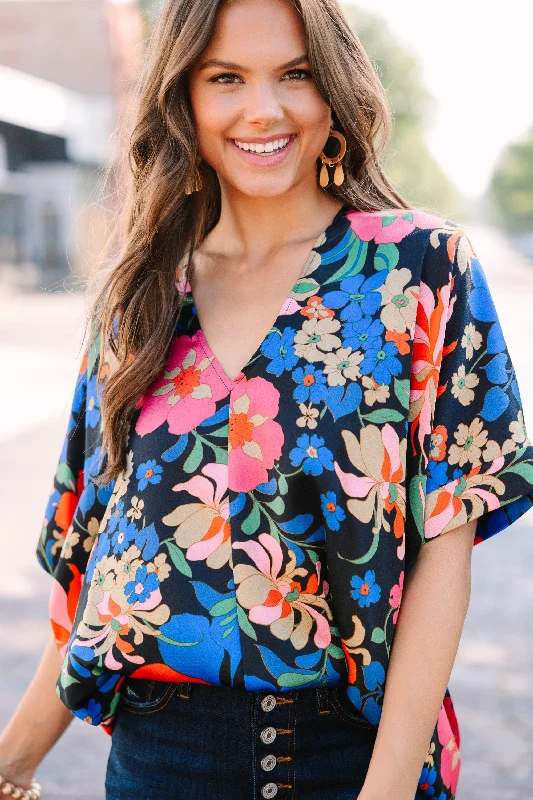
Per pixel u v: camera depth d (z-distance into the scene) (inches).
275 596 51.1
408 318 51.7
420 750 49.1
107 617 54.5
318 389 51.4
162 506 53.5
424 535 50.8
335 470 50.4
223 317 56.3
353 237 54.9
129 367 55.4
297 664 50.9
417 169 1755.7
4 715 139.4
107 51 1238.9
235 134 55.4
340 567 50.3
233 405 52.8
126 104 62.9
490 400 52.7
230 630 51.6
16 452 303.9
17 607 183.9
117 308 58.6
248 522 51.8
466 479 51.6
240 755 51.6
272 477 51.5
